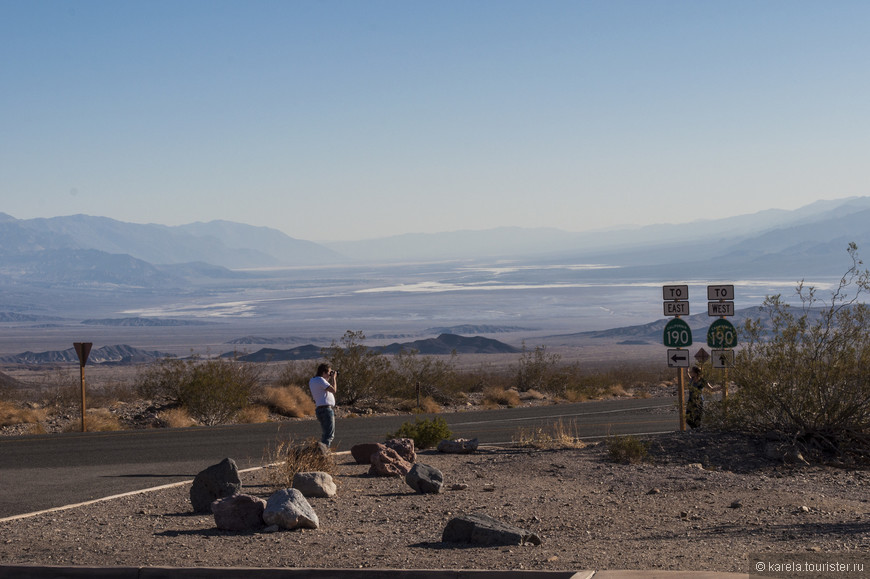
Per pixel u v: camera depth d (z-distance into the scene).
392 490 13.13
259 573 7.26
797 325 17.22
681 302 19.98
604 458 16.70
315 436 22.20
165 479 14.60
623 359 139.25
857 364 16.44
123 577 7.48
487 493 12.89
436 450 19.05
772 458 15.98
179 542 9.02
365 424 26.14
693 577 6.49
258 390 33.88
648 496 12.41
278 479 13.12
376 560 7.93
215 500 10.96
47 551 8.66
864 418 16.52
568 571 6.85
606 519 10.42
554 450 18.39
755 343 17.64
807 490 12.97
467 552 8.24
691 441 17.56
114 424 26.58
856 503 11.70
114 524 10.27
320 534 9.46
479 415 29.22
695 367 20.28
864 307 16.89
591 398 41.22
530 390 43.19
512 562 7.60
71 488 13.65
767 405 17.03
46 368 133.88
